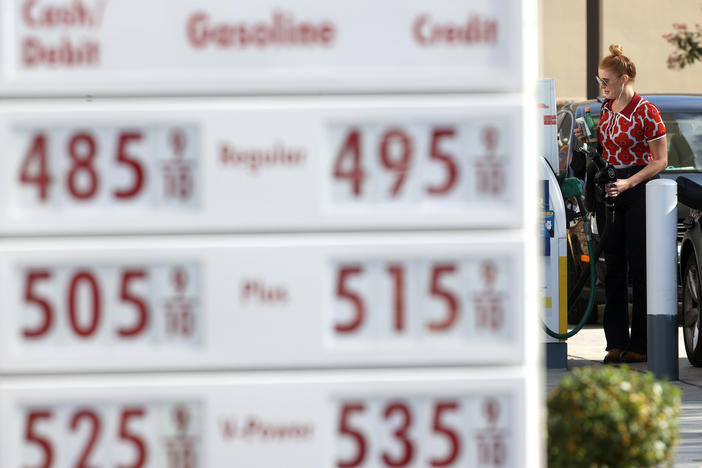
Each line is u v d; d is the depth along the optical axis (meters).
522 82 8.31
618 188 24.20
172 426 8.27
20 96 8.23
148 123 8.19
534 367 8.33
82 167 8.23
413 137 8.28
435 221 8.26
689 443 17.45
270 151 8.20
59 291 8.21
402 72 8.30
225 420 8.20
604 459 11.98
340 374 8.25
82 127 8.21
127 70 8.23
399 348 8.25
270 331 8.20
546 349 24.48
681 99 33.38
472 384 8.27
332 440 8.25
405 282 8.27
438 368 8.29
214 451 8.20
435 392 8.27
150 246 8.18
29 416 8.22
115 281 8.22
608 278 25.17
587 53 49.44
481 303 8.28
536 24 8.41
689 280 25.78
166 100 8.26
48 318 8.20
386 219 8.23
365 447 8.27
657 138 24.36
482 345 8.27
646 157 24.62
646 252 23.61
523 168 8.28
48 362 8.18
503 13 8.33
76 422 8.24
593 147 25.50
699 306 25.12
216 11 8.23
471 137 8.29
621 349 25.19
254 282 8.20
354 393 8.23
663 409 12.19
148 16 8.22
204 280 8.18
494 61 8.34
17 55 8.22
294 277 8.20
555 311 24.38
